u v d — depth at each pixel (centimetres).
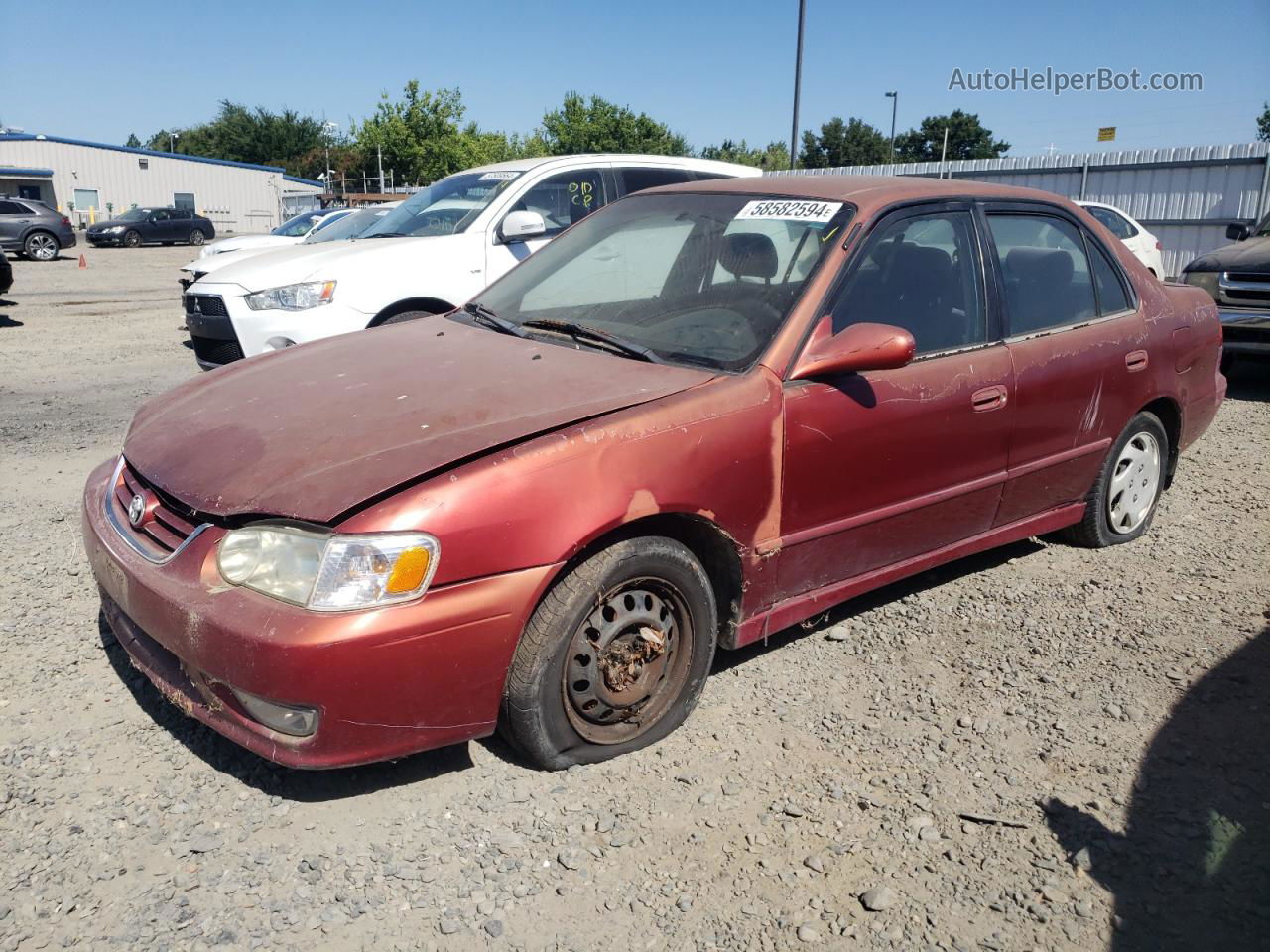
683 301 345
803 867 248
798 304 319
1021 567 439
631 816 265
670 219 389
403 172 5044
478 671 253
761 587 314
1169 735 308
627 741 291
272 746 245
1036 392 383
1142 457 458
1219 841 261
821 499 320
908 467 342
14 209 2745
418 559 240
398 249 682
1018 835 262
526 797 271
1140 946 226
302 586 238
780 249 344
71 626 365
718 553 304
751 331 318
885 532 346
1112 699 329
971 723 313
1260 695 331
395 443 264
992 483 377
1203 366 477
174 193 5728
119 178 5553
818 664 349
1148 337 436
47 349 1066
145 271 2394
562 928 227
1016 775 287
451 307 702
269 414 298
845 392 319
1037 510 412
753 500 299
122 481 313
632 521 271
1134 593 412
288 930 223
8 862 242
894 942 225
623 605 282
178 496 266
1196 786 283
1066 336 399
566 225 750
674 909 234
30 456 602
